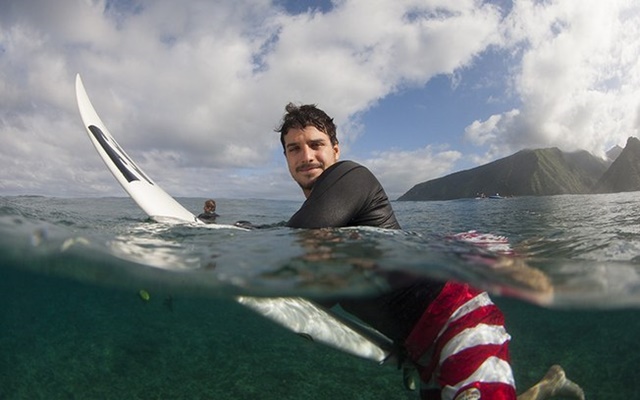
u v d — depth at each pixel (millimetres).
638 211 2893
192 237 1023
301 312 864
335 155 994
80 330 2643
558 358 1991
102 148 1863
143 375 1783
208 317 2920
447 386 692
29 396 1586
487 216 3053
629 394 1534
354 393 1596
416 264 684
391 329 788
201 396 1559
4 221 935
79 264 900
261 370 1847
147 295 1046
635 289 771
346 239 824
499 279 708
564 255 976
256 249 830
